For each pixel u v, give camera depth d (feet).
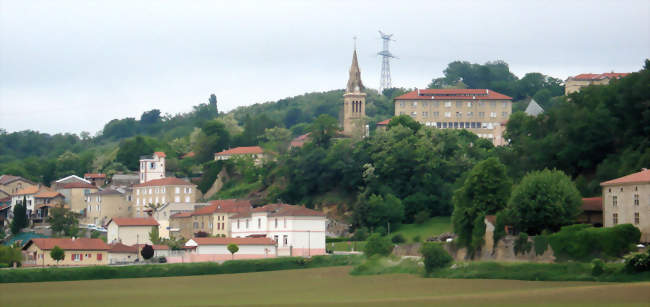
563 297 554.05
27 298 651.25
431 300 579.07
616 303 520.01
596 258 654.94
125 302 618.03
